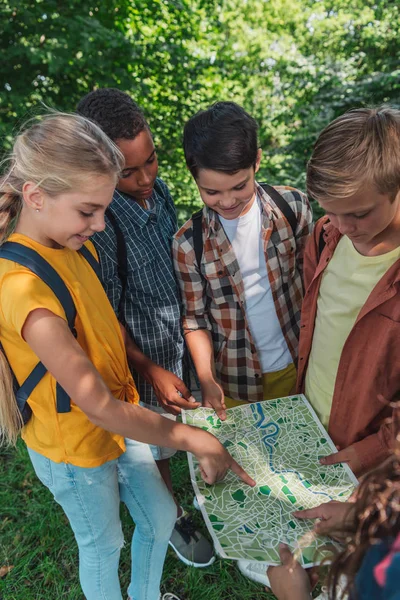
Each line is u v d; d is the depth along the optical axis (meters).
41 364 1.27
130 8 6.11
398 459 0.83
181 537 2.06
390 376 1.40
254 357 1.93
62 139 1.16
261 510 1.27
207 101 7.53
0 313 1.21
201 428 1.54
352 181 1.19
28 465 2.54
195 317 1.93
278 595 1.16
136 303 1.85
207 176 1.58
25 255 1.22
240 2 11.40
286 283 1.90
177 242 1.82
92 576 1.54
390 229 1.33
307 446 1.46
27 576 2.04
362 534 0.82
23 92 5.27
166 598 1.90
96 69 5.48
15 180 1.26
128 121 1.62
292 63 8.65
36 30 5.15
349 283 1.46
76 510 1.45
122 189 1.73
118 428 1.24
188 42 6.99
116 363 1.47
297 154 7.08
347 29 10.34
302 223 1.85
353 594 0.80
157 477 1.61
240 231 1.79
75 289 1.30
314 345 1.63
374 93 6.92
